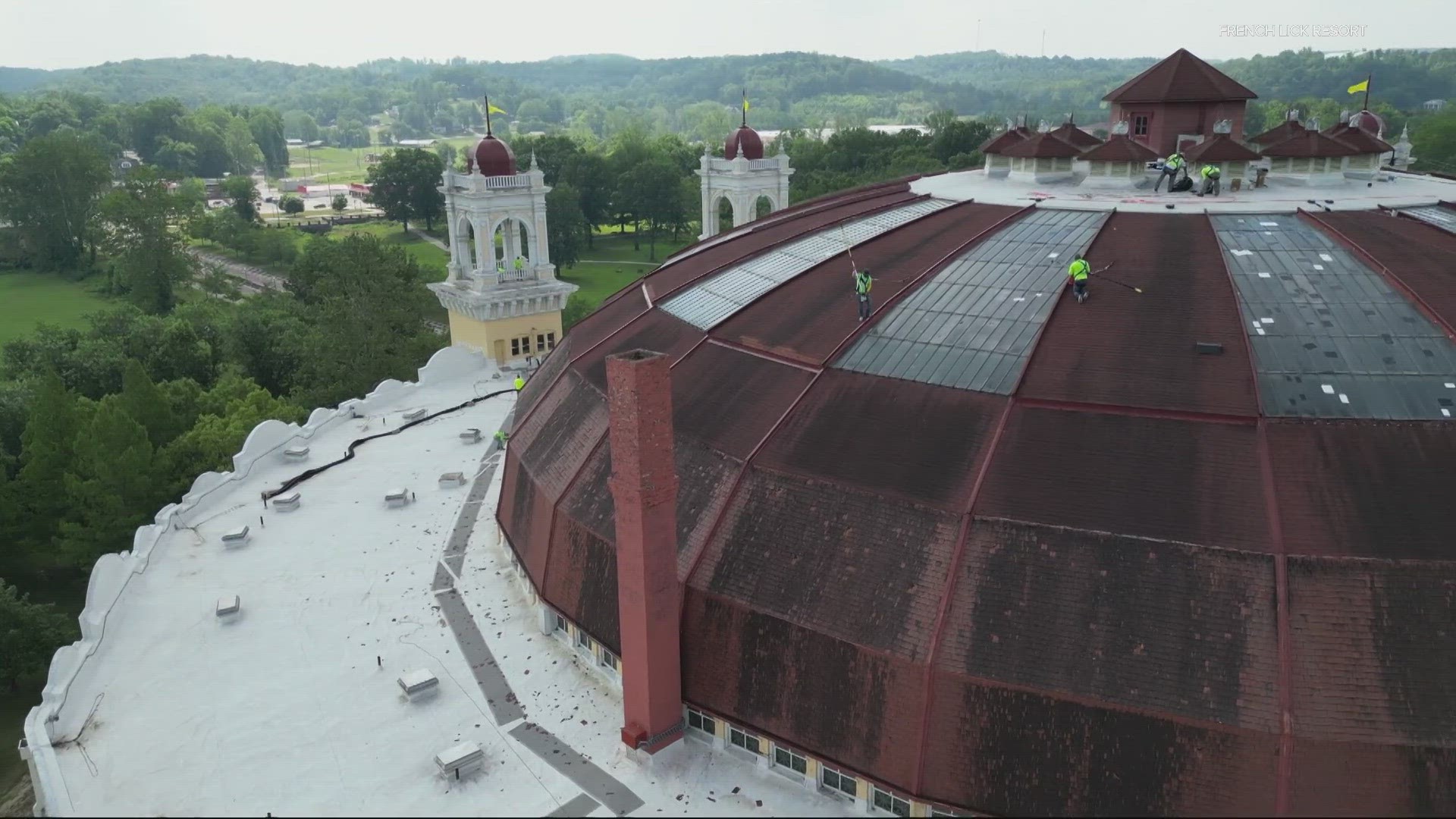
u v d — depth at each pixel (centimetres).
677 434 4200
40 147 18400
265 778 3512
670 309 5191
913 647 3134
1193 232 4278
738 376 4325
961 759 3042
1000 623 3088
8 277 18750
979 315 4047
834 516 3522
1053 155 5356
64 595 7231
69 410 7050
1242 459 3216
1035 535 3191
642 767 3553
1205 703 2831
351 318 9238
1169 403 3409
